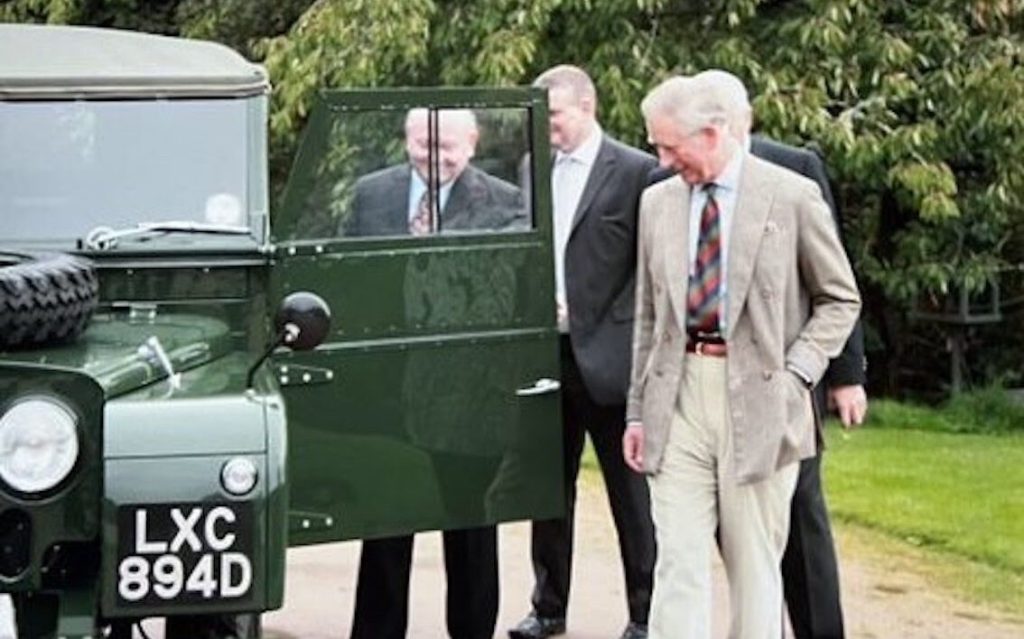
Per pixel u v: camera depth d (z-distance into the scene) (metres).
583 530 14.62
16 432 6.83
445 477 9.38
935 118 21.47
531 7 20.44
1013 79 20.94
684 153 8.62
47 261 7.68
